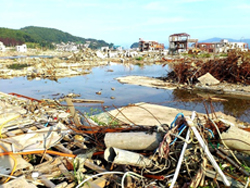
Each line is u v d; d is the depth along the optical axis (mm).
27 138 5023
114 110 9703
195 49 55375
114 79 22281
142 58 52594
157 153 4066
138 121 8070
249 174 3682
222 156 4086
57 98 13664
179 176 3848
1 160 4188
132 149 4301
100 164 4598
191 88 16594
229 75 18219
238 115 9977
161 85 18172
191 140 3844
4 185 3332
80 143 5133
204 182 3717
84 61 45938
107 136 4430
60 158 4496
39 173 3988
